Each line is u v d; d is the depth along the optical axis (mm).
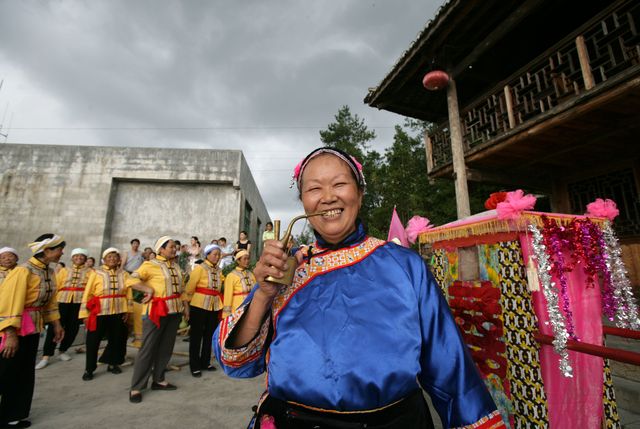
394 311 954
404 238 2904
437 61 6312
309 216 1050
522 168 6684
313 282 1050
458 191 6227
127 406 3762
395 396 888
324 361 902
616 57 5621
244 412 3604
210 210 12859
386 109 8141
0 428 3150
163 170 12766
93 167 12688
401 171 13125
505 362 2201
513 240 2184
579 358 2078
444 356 985
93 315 4797
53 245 3758
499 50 6961
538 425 1972
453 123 6387
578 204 6496
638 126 4738
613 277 2299
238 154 13125
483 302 2387
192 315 5027
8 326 3062
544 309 2002
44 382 4652
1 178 12484
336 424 870
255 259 13062
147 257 8203
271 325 1084
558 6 5820
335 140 23219
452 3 5090
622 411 3066
